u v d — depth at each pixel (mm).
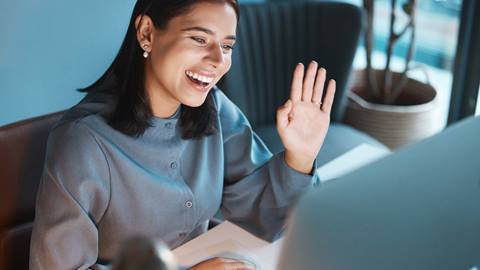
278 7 2586
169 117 1405
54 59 2465
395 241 744
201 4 1260
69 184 1278
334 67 2596
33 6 2350
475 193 795
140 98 1351
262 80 2588
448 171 765
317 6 2611
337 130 2590
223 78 2461
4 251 1456
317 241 707
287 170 1472
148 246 551
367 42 3043
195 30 1263
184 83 1309
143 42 1332
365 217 722
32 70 2432
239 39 2492
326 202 708
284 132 1426
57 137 1320
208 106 1446
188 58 1279
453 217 782
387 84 3111
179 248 1411
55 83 2504
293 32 2613
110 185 1348
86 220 1292
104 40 2562
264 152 1636
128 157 1365
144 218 1399
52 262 1274
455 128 781
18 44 2365
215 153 1508
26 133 1455
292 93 1409
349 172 726
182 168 1455
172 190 1412
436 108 2963
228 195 1592
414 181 749
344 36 2566
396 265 753
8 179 1437
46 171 1297
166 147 1406
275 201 1504
